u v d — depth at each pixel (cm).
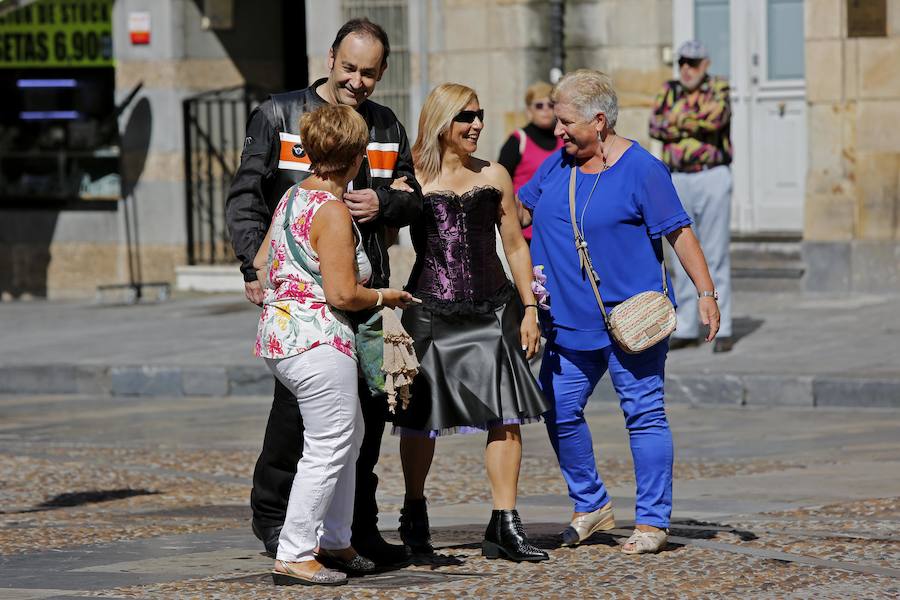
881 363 3108
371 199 1636
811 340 3422
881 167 4103
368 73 1688
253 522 1747
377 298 1599
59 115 5056
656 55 4328
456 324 1711
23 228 5069
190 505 2159
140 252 4988
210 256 4991
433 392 1692
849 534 1844
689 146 3275
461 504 2122
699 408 3025
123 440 2783
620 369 1766
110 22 5000
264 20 5038
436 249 1719
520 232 1780
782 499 2097
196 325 4097
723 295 3309
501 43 4394
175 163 4956
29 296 5066
